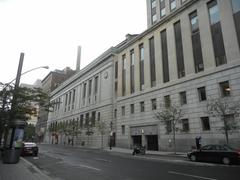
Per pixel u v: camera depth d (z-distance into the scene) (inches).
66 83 3093.0
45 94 896.9
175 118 1114.7
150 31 1486.2
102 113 1972.2
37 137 4062.5
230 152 627.8
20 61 798.5
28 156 940.6
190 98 1109.1
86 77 2471.7
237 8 970.1
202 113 1032.8
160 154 1022.4
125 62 1749.5
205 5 1111.6
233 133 892.0
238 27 951.6
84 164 657.0
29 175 416.2
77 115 2566.4
